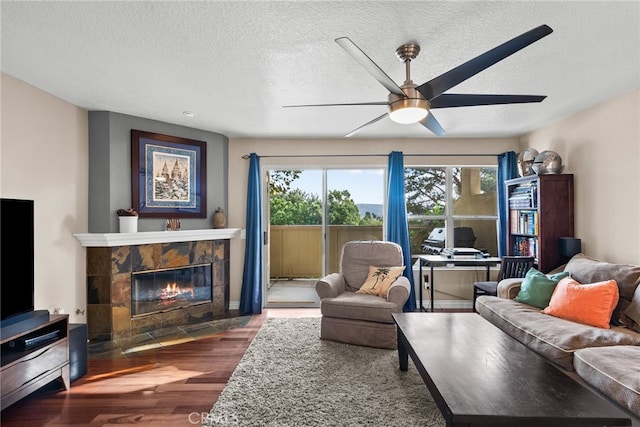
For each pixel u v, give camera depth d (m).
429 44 2.28
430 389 1.73
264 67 2.64
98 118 3.71
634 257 3.10
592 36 2.20
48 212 3.16
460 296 5.02
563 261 3.78
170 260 4.12
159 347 3.44
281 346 3.37
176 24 2.05
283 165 4.96
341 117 3.93
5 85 2.75
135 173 3.90
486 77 2.83
